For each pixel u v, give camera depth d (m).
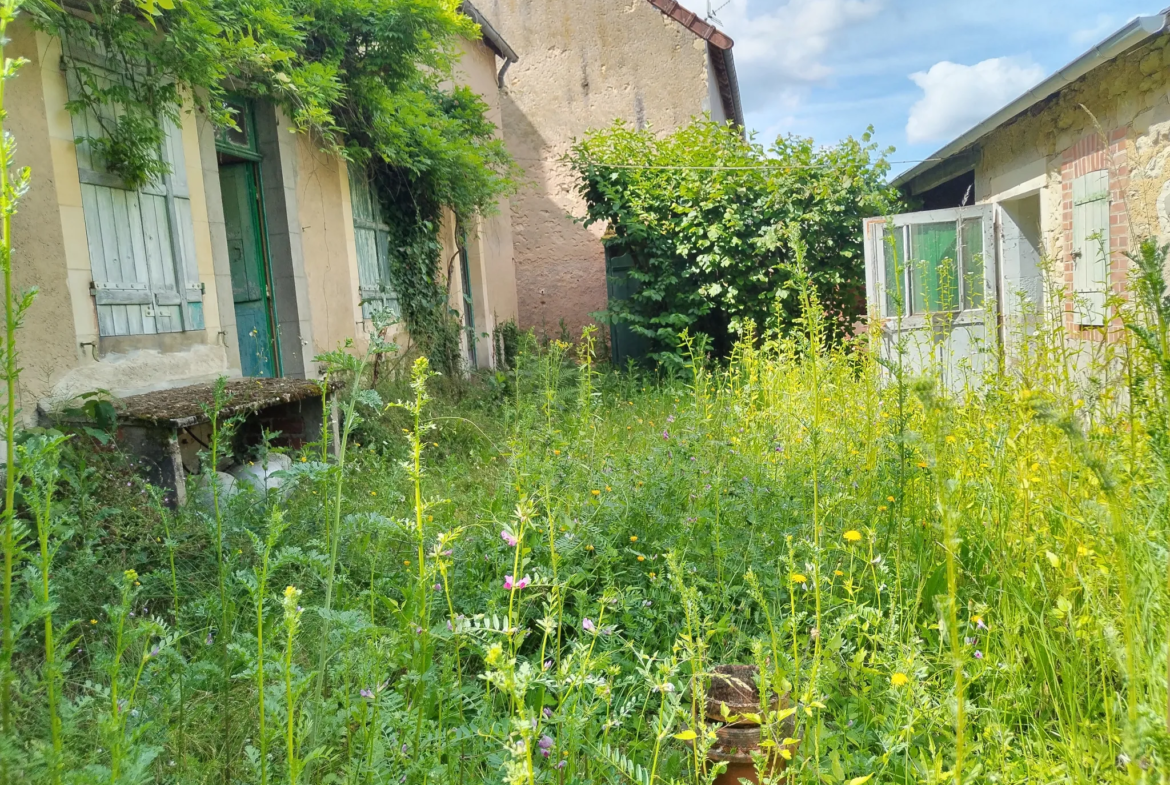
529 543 3.16
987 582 2.89
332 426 6.01
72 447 3.99
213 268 6.09
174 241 5.65
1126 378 2.97
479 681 2.51
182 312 5.70
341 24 7.54
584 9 15.06
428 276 10.12
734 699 2.31
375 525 2.35
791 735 2.04
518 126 15.41
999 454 3.32
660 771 2.13
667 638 2.85
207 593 2.98
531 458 4.06
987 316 5.23
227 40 5.88
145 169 5.19
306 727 1.81
